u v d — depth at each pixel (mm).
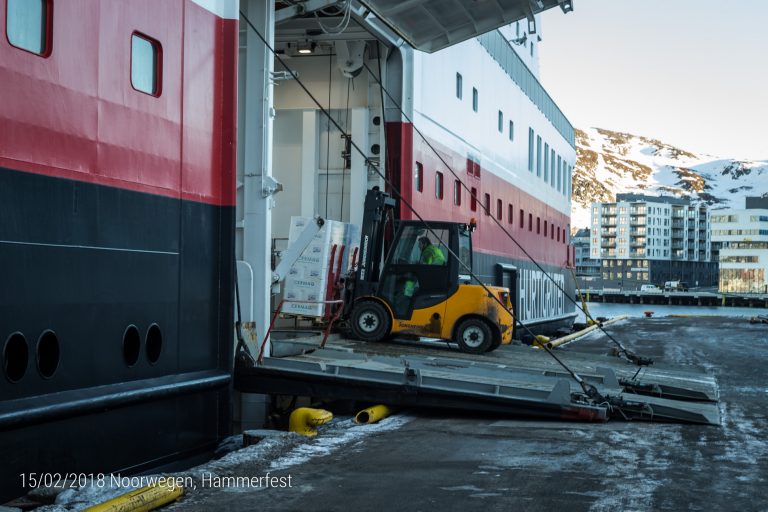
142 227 10086
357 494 7250
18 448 8117
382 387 11727
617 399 11500
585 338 32188
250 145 13281
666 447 9414
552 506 6836
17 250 8203
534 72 38938
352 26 18422
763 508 6848
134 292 9938
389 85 19344
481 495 7199
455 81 23609
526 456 8875
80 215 9039
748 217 187000
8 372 8117
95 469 9133
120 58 9719
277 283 14250
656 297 183125
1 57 8039
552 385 12852
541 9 17094
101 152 9375
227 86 11805
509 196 31250
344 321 17859
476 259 25938
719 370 18984
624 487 7480
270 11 13359
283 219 19891
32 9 8492
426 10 16859
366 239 17312
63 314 8781
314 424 10547
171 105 10664
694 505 6906
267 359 12141
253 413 12406
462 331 16594
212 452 11391
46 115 8578
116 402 9320
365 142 19453
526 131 34781
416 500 7047
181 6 10883
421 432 10422
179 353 10844
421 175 20281
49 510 6809
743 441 9836
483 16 17438
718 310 146250
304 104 19766
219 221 11711
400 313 16844
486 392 11539
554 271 42000
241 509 6816
